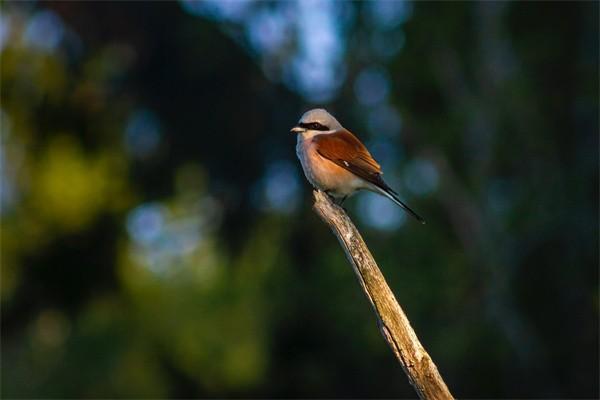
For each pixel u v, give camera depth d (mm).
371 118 18219
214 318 16703
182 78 18484
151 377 16859
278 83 18719
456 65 18609
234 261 17672
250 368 16578
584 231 17906
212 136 18641
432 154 17812
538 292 17938
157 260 17266
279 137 18734
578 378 17656
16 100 17031
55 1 17344
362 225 17016
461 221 17109
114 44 17984
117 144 17656
